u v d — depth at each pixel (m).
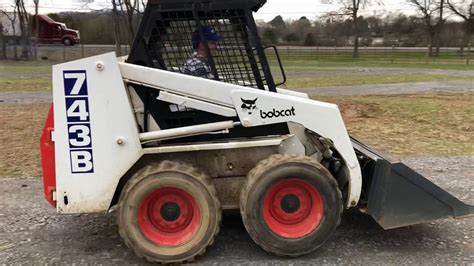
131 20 28.92
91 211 4.46
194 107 4.46
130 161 4.42
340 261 4.43
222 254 4.55
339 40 60.44
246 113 4.45
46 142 4.48
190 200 4.34
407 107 13.95
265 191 4.28
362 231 5.11
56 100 4.28
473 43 57.72
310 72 28.25
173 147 4.44
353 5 53.06
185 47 4.61
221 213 4.38
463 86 20.20
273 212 4.41
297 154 4.72
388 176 4.53
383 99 15.86
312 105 4.48
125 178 4.53
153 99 4.55
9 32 40.56
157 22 4.55
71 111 4.30
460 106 14.05
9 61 35.06
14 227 5.26
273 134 4.67
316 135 4.64
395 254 4.59
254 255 4.54
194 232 4.34
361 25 58.28
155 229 4.38
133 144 4.40
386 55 47.81
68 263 4.42
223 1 4.49
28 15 40.72
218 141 4.62
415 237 4.98
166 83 4.43
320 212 4.39
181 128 4.50
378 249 4.69
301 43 60.88
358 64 37.06
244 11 4.53
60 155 4.35
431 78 24.16
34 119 12.37
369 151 5.13
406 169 4.54
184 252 4.30
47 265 4.38
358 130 10.96
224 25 4.58
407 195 4.56
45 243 4.86
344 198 4.75
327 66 34.31
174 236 4.38
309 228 4.40
